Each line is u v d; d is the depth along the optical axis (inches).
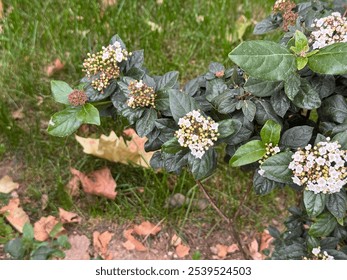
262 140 21.1
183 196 34.6
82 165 35.0
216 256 33.1
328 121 22.7
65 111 22.5
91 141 34.3
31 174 35.0
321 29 21.1
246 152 21.0
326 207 22.1
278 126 20.9
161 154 23.1
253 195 35.2
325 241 24.0
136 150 34.1
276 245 28.4
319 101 20.6
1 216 32.4
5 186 33.7
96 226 33.6
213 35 41.4
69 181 34.5
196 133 20.9
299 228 26.0
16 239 28.7
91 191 33.9
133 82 22.0
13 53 38.6
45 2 41.5
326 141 20.4
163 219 33.9
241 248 30.3
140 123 22.2
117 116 25.3
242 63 18.7
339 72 18.8
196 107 21.0
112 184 34.0
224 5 42.1
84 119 22.0
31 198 34.1
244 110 21.5
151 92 22.2
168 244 33.3
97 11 40.6
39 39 40.0
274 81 20.5
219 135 20.8
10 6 41.5
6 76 37.9
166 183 34.2
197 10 42.5
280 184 23.0
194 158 21.0
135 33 40.9
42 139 36.4
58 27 40.3
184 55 40.6
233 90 22.4
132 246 32.7
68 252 31.9
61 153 35.4
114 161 34.8
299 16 24.2
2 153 35.3
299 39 19.7
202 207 34.6
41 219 32.5
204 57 40.5
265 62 18.8
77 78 38.9
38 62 39.1
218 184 35.5
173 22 42.3
